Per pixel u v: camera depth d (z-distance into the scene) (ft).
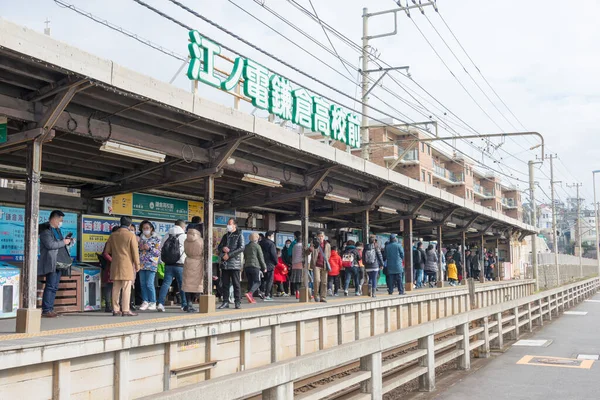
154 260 35.35
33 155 24.21
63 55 22.06
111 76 24.02
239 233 37.76
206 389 13.50
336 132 61.05
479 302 68.49
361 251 54.95
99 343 20.51
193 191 48.37
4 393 17.57
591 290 134.21
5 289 29.99
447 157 241.76
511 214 319.27
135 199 43.65
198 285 33.68
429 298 54.13
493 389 32.24
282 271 51.90
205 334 26.02
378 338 23.32
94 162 37.65
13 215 35.73
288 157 41.34
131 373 22.39
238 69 43.27
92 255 40.19
